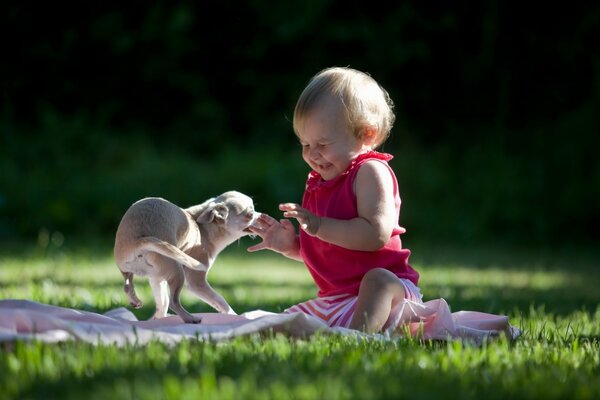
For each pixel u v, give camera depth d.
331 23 20.27
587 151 18.69
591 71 19.30
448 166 19.23
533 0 19.38
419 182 18.67
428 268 13.05
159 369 3.78
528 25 19.52
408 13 20.02
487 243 17.64
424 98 20.16
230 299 8.45
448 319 5.26
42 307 5.13
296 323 4.88
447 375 3.86
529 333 5.79
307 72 20.42
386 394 3.40
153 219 5.30
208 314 5.50
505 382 3.76
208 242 5.78
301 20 20.16
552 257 15.52
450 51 20.05
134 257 5.25
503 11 19.62
